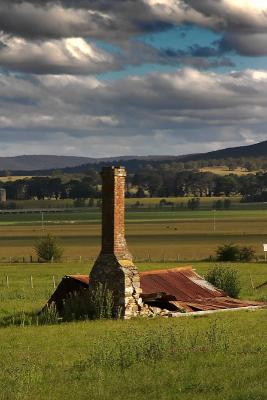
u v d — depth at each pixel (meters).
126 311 46.41
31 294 65.12
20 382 26.36
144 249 142.88
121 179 47.75
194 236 184.88
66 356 32.78
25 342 37.62
